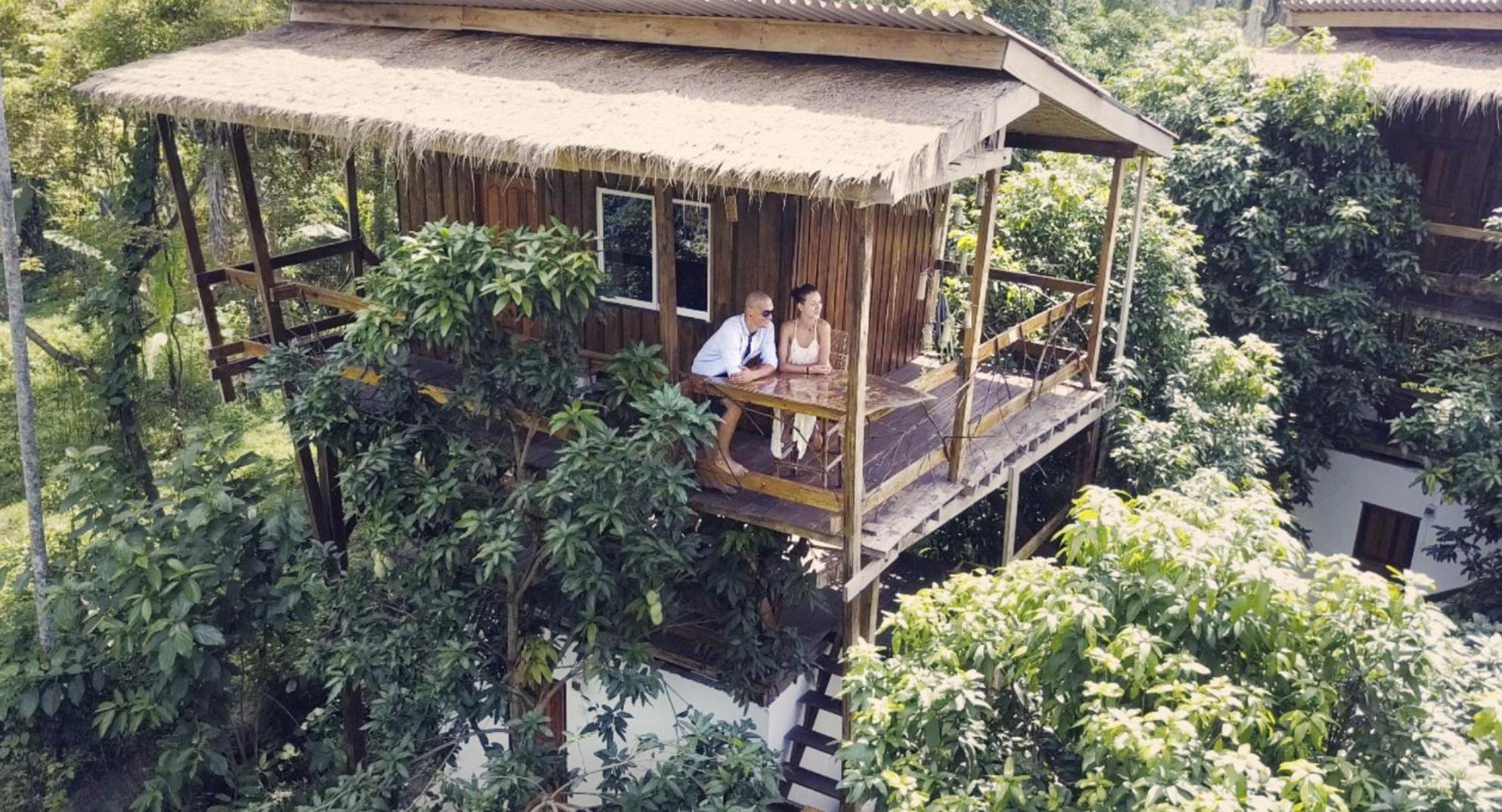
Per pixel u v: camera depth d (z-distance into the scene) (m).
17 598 11.82
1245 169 13.24
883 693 6.12
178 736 10.02
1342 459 14.16
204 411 16.23
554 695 9.84
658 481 7.30
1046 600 5.73
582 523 7.29
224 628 9.99
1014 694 6.17
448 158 9.43
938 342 11.48
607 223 9.35
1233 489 6.63
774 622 9.13
